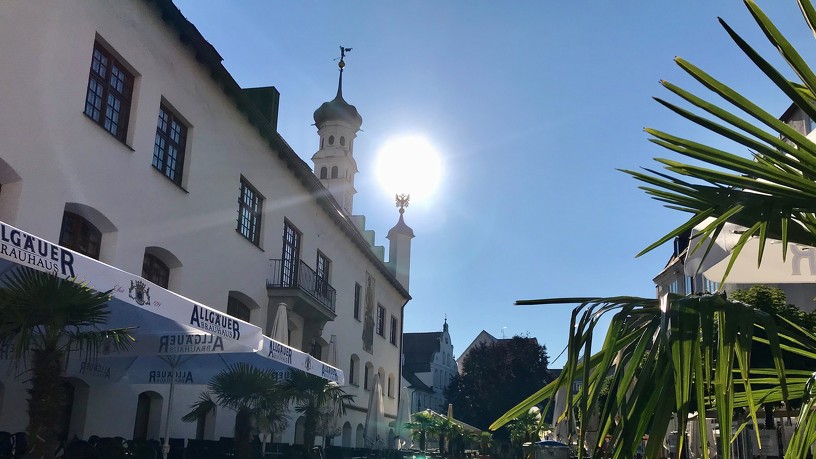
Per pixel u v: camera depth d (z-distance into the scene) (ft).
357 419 96.43
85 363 35.24
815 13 7.07
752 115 7.04
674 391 6.97
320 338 78.18
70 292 21.75
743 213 7.78
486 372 203.00
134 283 25.17
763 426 21.83
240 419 39.75
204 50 49.42
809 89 7.23
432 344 306.14
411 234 167.73
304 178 70.95
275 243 64.69
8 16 32.27
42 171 33.86
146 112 43.70
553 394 8.20
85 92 37.47
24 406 32.19
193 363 40.65
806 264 17.34
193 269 49.01
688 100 7.38
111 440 32.50
